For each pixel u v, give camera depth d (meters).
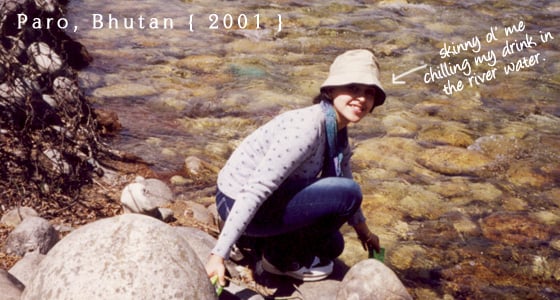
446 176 5.63
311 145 3.17
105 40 8.29
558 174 5.75
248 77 7.48
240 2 10.48
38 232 3.83
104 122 5.81
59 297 2.50
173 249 2.68
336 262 3.91
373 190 5.29
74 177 4.66
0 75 5.11
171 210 4.48
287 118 3.22
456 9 10.77
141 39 8.45
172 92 6.90
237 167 3.37
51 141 4.87
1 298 2.97
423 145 6.14
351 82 3.17
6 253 3.77
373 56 3.31
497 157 6.00
